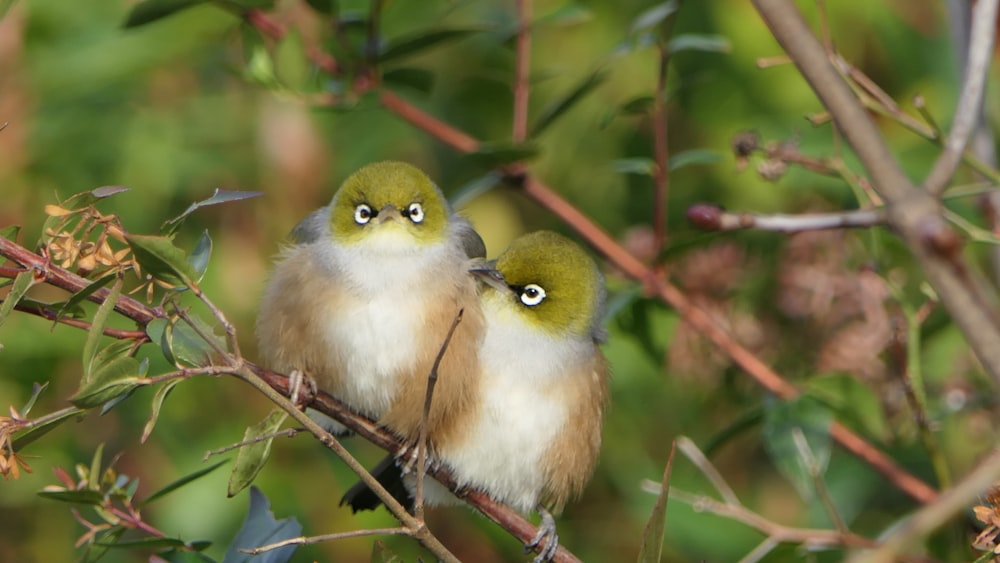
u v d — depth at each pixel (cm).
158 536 806
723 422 1275
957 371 1145
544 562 979
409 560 1232
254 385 711
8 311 705
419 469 754
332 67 1145
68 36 1303
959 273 513
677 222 1344
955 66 1206
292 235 1009
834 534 959
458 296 953
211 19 1321
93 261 729
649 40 1117
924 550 968
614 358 1295
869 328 1113
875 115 1301
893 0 1355
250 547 841
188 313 750
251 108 1337
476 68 1412
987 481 493
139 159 1291
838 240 1204
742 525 1202
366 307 934
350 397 948
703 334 1124
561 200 1156
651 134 1371
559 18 1159
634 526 1238
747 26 1318
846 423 1126
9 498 1211
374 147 1345
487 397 969
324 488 1252
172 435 1241
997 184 822
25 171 1276
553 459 984
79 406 701
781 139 1276
